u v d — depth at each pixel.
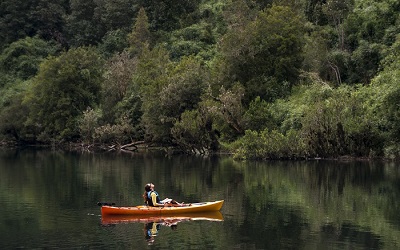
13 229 27.41
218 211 31.61
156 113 79.50
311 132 60.81
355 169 51.50
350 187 40.12
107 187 41.75
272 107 72.44
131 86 91.94
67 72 98.12
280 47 76.44
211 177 46.66
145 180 45.41
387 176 46.06
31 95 102.38
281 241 24.59
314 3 94.12
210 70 83.44
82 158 71.25
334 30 86.44
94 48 133.25
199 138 73.56
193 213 31.08
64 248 23.72
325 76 79.12
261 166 55.69
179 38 120.69
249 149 63.97
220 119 71.19
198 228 27.36
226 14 107.25
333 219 29.16
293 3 92.25
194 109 77.06
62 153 83.44
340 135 60.19
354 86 74.38
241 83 77.12
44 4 153.12
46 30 152.88
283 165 56.47
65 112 97.81
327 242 24.42
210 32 118.62
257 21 78.50
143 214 30.78
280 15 79.56
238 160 63.44
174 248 23.53
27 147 102.56
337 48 82.75
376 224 27.88
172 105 77.44
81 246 24.02
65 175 50.09
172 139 80.06
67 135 97.50
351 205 33.09
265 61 77.44
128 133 87.88
